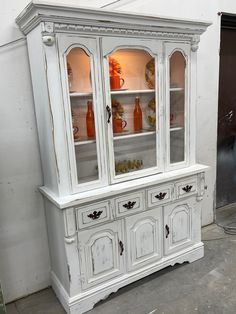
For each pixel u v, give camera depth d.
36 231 1.84
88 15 1.37
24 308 1.75
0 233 1.72
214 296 1.75
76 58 1.51
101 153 1.61
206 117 2.46
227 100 2.75
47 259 1.91
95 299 1.69
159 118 1.78
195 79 1.87
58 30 1.36
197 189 2.01
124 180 1.72
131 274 1.82
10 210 1.73
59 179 1.50
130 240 1.77
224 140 2.83
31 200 1.79
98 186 1.63
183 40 1.76
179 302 1.72
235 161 2.97
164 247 1.94
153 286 1.87
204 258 2.15
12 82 1.61
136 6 1.94
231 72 2.71
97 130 1.57
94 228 1.62
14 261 1.80
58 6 1.27
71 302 1.61
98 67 1.50
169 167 1.89
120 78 1.75
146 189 1.75
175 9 2.11
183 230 2.01
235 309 1.64
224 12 2.35
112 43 1.51
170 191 1.87
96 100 1.53
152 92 1.79
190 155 1.98
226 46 2.61
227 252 2.21
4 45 1.55
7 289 1.80
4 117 1.62
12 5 1.54
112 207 1.65
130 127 1.90
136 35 1.58
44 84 1.41
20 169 1.72
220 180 2.91
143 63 1.78
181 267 2.05
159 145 1.82
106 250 1.69
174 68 1.82
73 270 1.60
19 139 1.68
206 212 2.63
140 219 1.79
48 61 1.37
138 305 1.71
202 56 2.30
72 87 1.54
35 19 1.32
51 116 1.42
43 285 1.92
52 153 1.50
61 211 1.50
